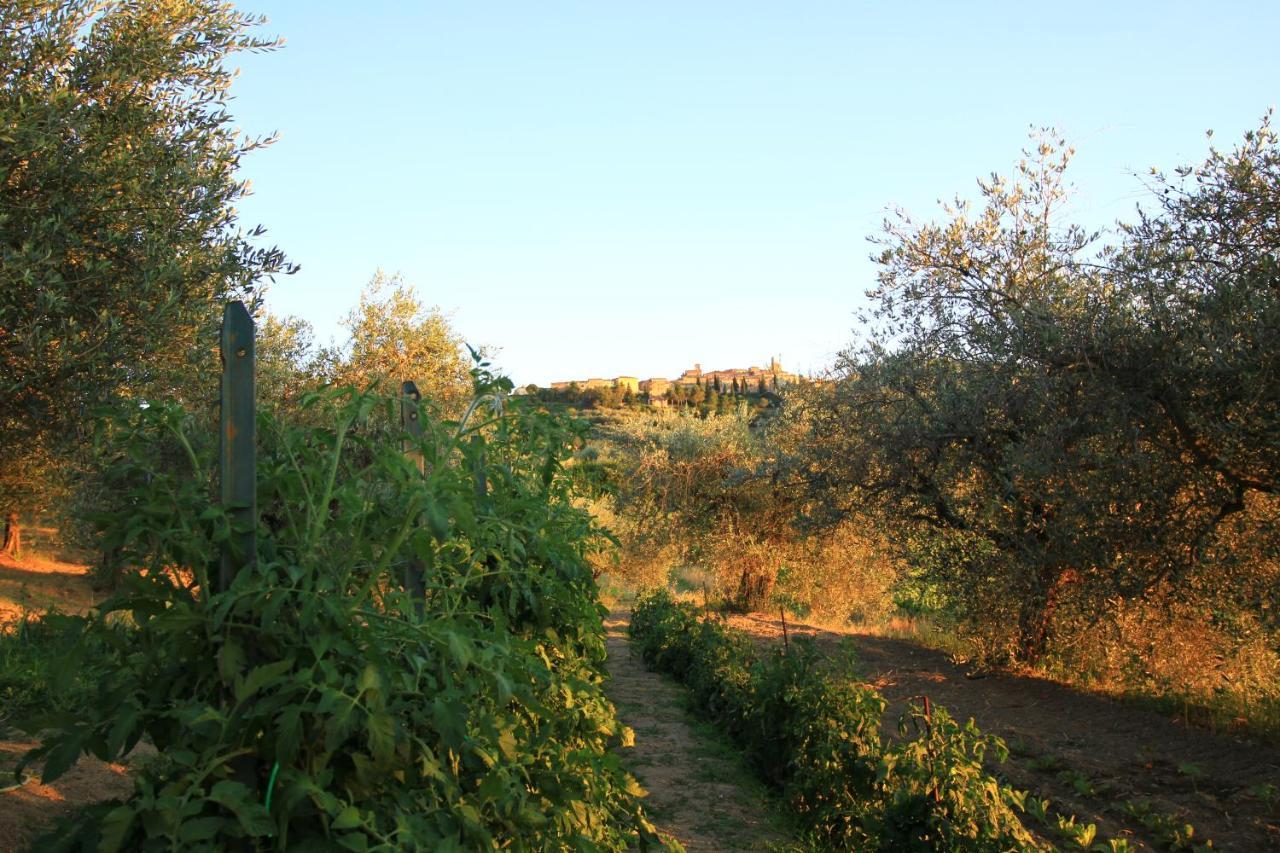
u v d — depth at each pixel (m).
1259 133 6.87
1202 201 7.04
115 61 5.35
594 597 5.63
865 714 6.35
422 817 2.36
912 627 15.53
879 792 5.71
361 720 2.21
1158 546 7.36
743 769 8.02
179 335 5.35
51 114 4.80
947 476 10.15
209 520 2.28
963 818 4.71
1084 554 7.99
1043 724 8.69
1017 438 8.85
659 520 20.06
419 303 17.11
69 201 4.94
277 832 2.09
